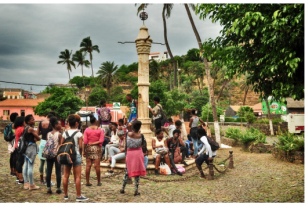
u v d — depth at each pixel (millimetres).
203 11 5961
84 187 6301
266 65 5062
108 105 41125
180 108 26016
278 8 4883
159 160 8000
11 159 6973
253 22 4715
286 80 5059
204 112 50125
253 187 6527
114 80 96438
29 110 56688
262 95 5992
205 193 6012
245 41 5789
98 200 5250
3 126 19891
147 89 9188
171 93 26328
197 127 10188
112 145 8461
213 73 68500
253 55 5754
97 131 6457
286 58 4562
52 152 5430
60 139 5574
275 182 6922
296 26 4551
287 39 4715
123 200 5324
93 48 67500
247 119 26156
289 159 9688
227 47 6371
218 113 50625
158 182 7109
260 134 13305
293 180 7023
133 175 5629
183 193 5977
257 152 12570
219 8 5676
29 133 5777
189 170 8812
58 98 41312
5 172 7465
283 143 10250
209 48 6402
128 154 5723
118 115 22422
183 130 16016
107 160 8539
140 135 5855
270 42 4988
